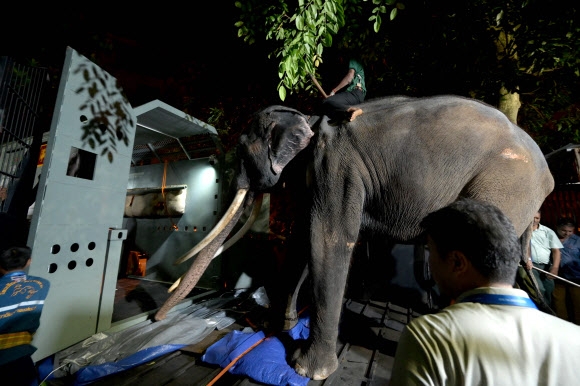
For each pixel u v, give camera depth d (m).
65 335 2.94
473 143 2.75
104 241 3.40
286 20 3.48
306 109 8.75
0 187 3.54
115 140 3.57
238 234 3.87
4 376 2.05
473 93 5.34
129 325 3.66
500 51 4.93
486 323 0.90
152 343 3.14
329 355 2.74
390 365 2.93
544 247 4.72
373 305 4.85
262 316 3.97
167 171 6.21
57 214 2.90
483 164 2.71
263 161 3.32
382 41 5.13
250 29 3.99
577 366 0.83
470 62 4.64
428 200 2.88
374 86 6.03
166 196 6.06
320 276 2.86
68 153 3.02
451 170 2.78
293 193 3.65
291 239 3.66
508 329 0.88
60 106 2.95
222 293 5.30
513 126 2.96
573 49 3.96
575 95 5.62
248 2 3.76
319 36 3.29
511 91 4.46
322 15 3.19
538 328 0.89
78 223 3.11
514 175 2.59
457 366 0.85
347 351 3.23
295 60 3.30
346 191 2.94
